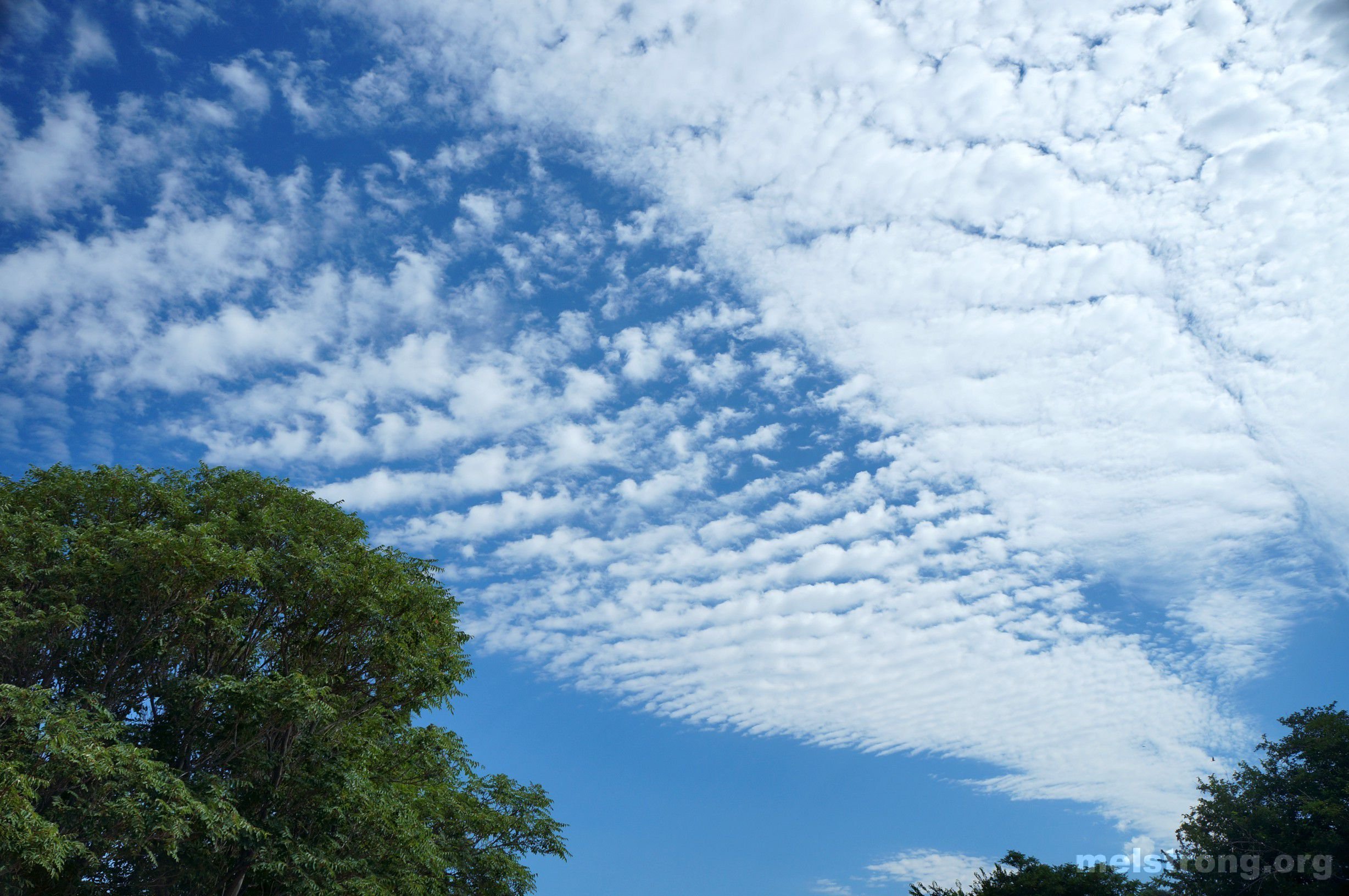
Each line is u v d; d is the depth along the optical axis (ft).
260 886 83.97
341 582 85.46
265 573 84.79
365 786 82.33
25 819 54.90
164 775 66.74
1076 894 112.57
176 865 76.13
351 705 88.99
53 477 84.12
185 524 84.99
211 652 84.23
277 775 80.33
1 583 71.87
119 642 76.59
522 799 119.65
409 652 89.97
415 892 89.66
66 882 66.64
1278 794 111.24
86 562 72.74
